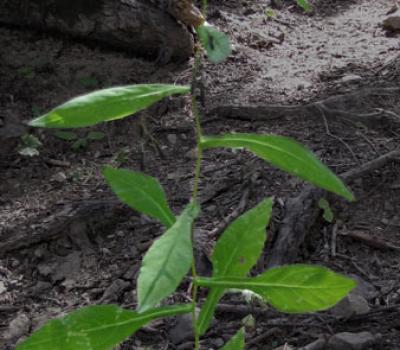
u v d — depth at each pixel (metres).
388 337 2.96
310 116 4.57
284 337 3.01
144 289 1.30
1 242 3.73
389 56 5.49
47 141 4.66
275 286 1.71
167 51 5.25
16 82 5.09
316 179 1.56
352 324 3.05
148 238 3.71
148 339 3.09
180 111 4.86
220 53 1.45
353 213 3.72
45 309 3.36
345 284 1.69
